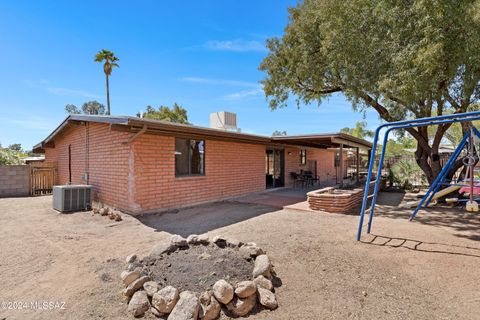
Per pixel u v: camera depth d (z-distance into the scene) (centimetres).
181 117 2845
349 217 686
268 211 781
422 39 620
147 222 649
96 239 507
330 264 371
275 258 392
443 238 494
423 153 1032
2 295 300
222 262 328
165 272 307
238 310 257
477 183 602
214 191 955
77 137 1057
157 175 770
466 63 664
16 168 1184
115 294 296
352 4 782
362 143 1266
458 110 843
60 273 356
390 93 748
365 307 266
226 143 1014
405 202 960
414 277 332
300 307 267
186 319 235
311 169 1683
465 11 603
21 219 679
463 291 297
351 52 786
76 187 785
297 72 1056
